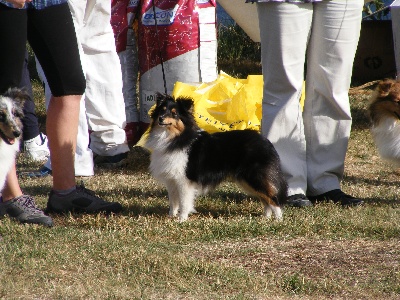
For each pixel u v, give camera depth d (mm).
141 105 13336
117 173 11852
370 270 6941
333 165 9633
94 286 6227
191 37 12695
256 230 8234
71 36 8211
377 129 10422
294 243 7855
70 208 8977
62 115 8641
